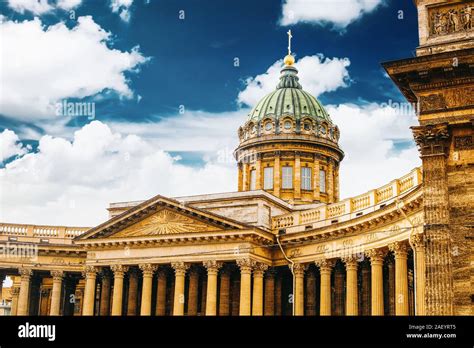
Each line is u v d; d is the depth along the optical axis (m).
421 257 45.78
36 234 74.94
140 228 66.31
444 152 31.97
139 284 70.81
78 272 72.81
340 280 60.19
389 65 32.22
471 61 30.78
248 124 87.75
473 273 30.28
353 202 57.88
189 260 63.41
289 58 95.19
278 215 66.31
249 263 60.81
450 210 31.33
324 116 88.12
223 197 67.69
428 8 33.31
